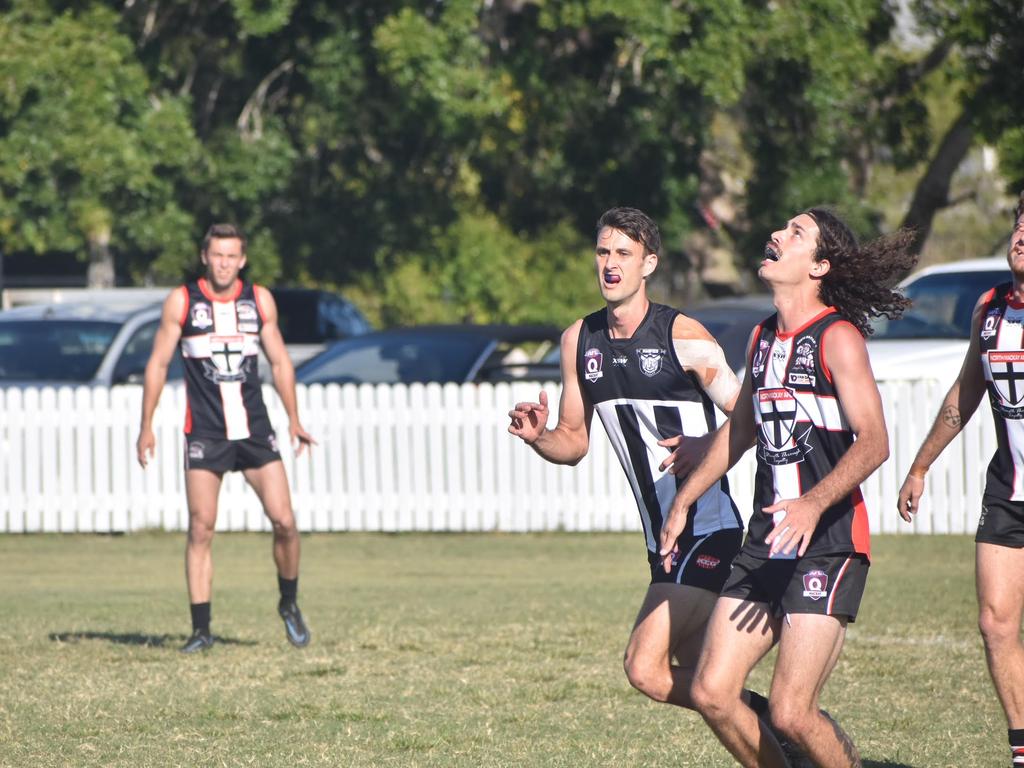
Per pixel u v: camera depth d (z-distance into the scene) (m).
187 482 31.58
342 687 27.41
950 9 83.38
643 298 19.61
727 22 84.19
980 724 24.08
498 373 62.81
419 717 24.86
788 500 17.08
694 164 94.44
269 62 98.00
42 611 38.06
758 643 17.52
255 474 31.88
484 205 108.38
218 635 33.69
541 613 36.69
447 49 88.62
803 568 17.22
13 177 90.19
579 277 136.75
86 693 26.86
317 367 63.78
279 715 25.00
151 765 21.59
